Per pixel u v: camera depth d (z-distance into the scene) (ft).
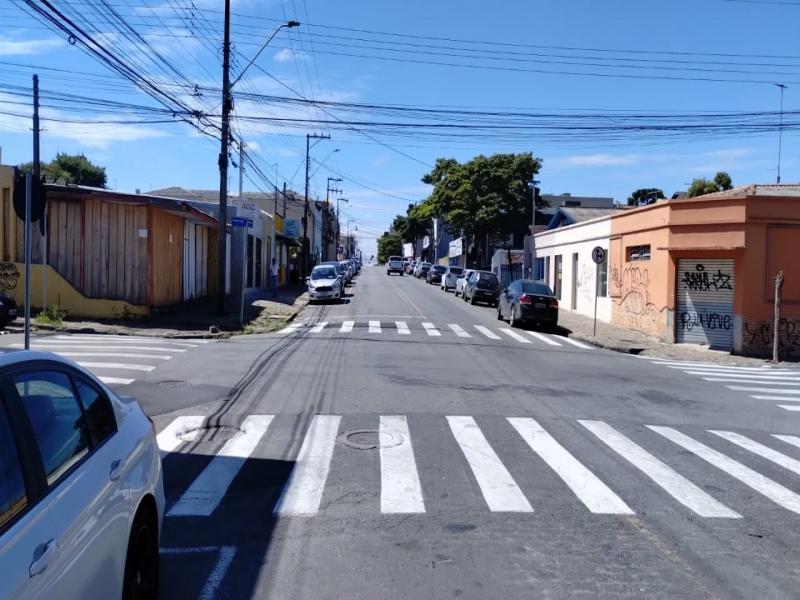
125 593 11.96
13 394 9.79
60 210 72.43
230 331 69.87
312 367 45.91
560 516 19.88
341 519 19.19
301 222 267.59
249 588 14.94
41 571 8.56
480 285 115.85
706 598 14.97
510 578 15.69
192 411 32.45
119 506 11.52
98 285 72.59
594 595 14.93
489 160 168.35
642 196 200.54
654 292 75.92
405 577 15.61
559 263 116.16
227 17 73.97
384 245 551.18
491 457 25.80
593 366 52.49
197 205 102.42
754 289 67.46
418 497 21.11
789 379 50.83
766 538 18.76
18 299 71.61
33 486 9.35
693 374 51.52
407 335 69.00
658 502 21.47
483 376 44.86
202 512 19.54
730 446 29.25
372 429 29.55
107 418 13.00
